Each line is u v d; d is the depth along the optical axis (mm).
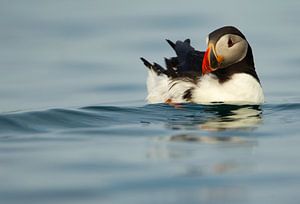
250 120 12359
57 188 8586
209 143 10664
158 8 24266
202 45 19438
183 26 21578
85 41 20406
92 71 17750
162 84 14438
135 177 8945
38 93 15828
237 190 8398
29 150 10453
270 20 22203
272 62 18188
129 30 21438
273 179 8797
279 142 10695
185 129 11680
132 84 16766
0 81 16891
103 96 15625
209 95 13484
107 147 10539
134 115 12789
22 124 12086
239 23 21781
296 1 25016
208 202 8000
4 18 23344
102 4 25281
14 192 8477
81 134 11453
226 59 13508
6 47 19938
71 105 14570
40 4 25438
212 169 9219
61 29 21766
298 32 20766
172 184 8656
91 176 9039
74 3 25578
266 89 15984
